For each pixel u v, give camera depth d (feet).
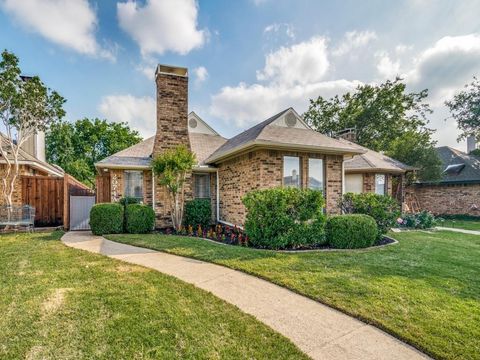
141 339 10.05
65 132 101.40
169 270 18.16
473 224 50.42
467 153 76.74
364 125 89.66
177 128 39.73
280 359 9.07
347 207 33.32
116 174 38.37
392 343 10.05
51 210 41.93
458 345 9.82
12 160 39.22
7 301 12.88
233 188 38.70
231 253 22.27
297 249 25.21
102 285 15.08
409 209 64.44
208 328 10.89
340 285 15.38
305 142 33.71
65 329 10.59
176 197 35.42
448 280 16.61
